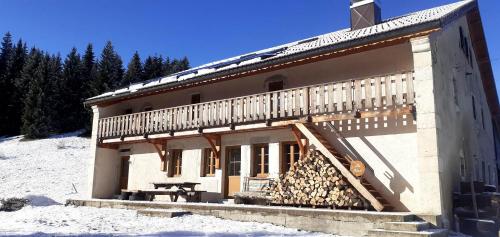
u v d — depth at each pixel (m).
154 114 16.83
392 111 10.95
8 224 10.70
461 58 15.19
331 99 12.13
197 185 16.14
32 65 57.09
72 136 45.41
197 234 9.20
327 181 11.50
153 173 17.86
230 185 15.33
